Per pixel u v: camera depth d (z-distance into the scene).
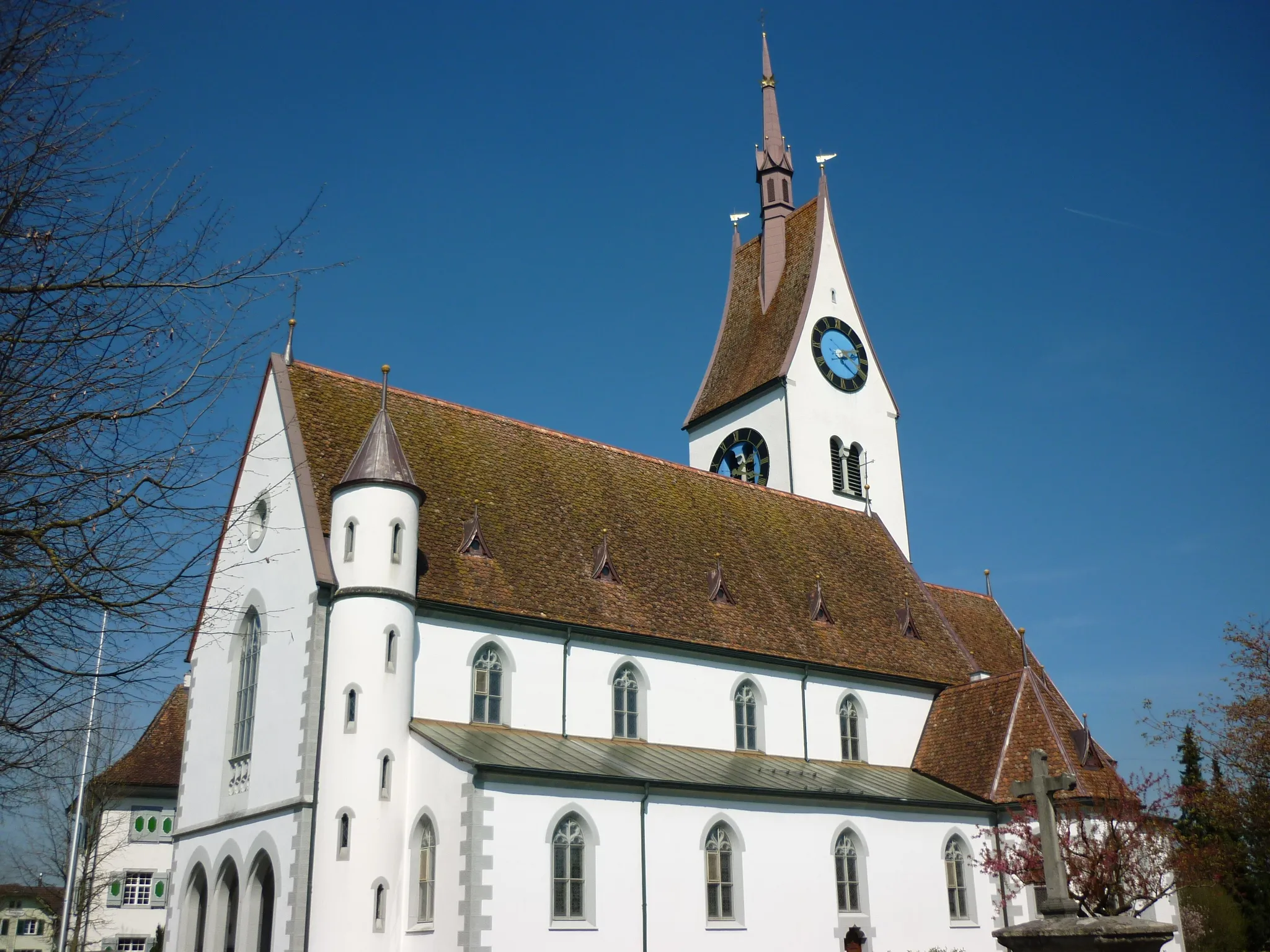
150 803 59.72
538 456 50.75
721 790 40.50
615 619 44.56
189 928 41.50
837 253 75.56
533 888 35.00
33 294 16.41
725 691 47.19
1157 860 43.44
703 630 47.31
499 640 41.28
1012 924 44.94
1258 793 47.34
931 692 54.81
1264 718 47.75
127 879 58.50
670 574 49.25
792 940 41.09
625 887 37.28
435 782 36.16
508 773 35.16
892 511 71.88
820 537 60.31
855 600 56.56
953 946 45.12
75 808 58.94
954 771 50.12
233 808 40.25
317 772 36.53
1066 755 46.66
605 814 37.50
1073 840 42.88
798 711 49.31
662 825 38.88
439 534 42.59
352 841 35.69
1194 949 65.81
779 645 49.62
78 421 16.77
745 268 79.12
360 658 37.34
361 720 36.81
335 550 38.94
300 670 38.16
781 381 69.75
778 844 41.88
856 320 74.81
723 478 59.00
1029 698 49.88
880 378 74.44
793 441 68.56
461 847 34.38
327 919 34.97
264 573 41.78
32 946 105.81
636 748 43.09
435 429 47.91
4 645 17.47
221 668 43.47
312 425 43.53
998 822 47.03
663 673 45.47
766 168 79.19
